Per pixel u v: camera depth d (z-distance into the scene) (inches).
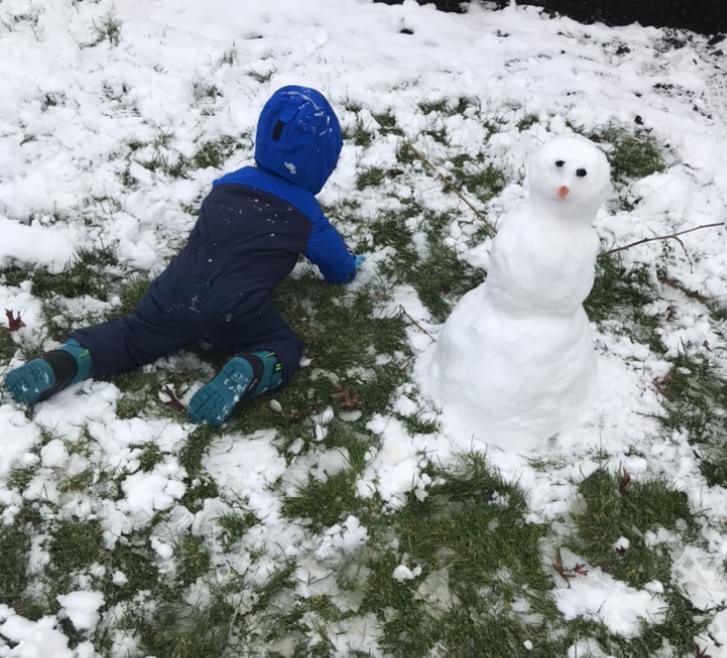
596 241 84.6
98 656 79.6
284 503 91.7
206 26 159.5
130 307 111.2
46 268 114.0
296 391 103.7
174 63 147.7
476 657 81.5
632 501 93.7
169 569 86.0
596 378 102.0
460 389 96.5
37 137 131.4
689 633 83.4
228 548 88.0
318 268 118.6
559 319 89.4
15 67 140.6
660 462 98.5
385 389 104.1
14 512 88.8
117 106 139.5
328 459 97.0
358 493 93.1
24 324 106.9
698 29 172.6
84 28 152.4
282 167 100.7
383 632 82.7
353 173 132.8
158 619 82.6
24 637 79.6
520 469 95.4
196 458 95.1
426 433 98.7
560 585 87.0
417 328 112.1
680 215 130.0
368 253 122.5
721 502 94.6
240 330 99.3
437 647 82.1
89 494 91.4
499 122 144.1
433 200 130.1
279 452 97.0
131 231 120.0
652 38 171.2
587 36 170.4
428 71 154.1
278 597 84.7
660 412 103.4
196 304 97.2
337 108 143.4
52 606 82.6
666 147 142.9
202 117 139.5
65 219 121.3
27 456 93.0
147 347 101.0
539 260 82.8
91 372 99.6
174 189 127.5
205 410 95.7
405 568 86.7
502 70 156.4
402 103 145.4
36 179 124.6
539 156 80.9
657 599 86.0
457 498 93.4
